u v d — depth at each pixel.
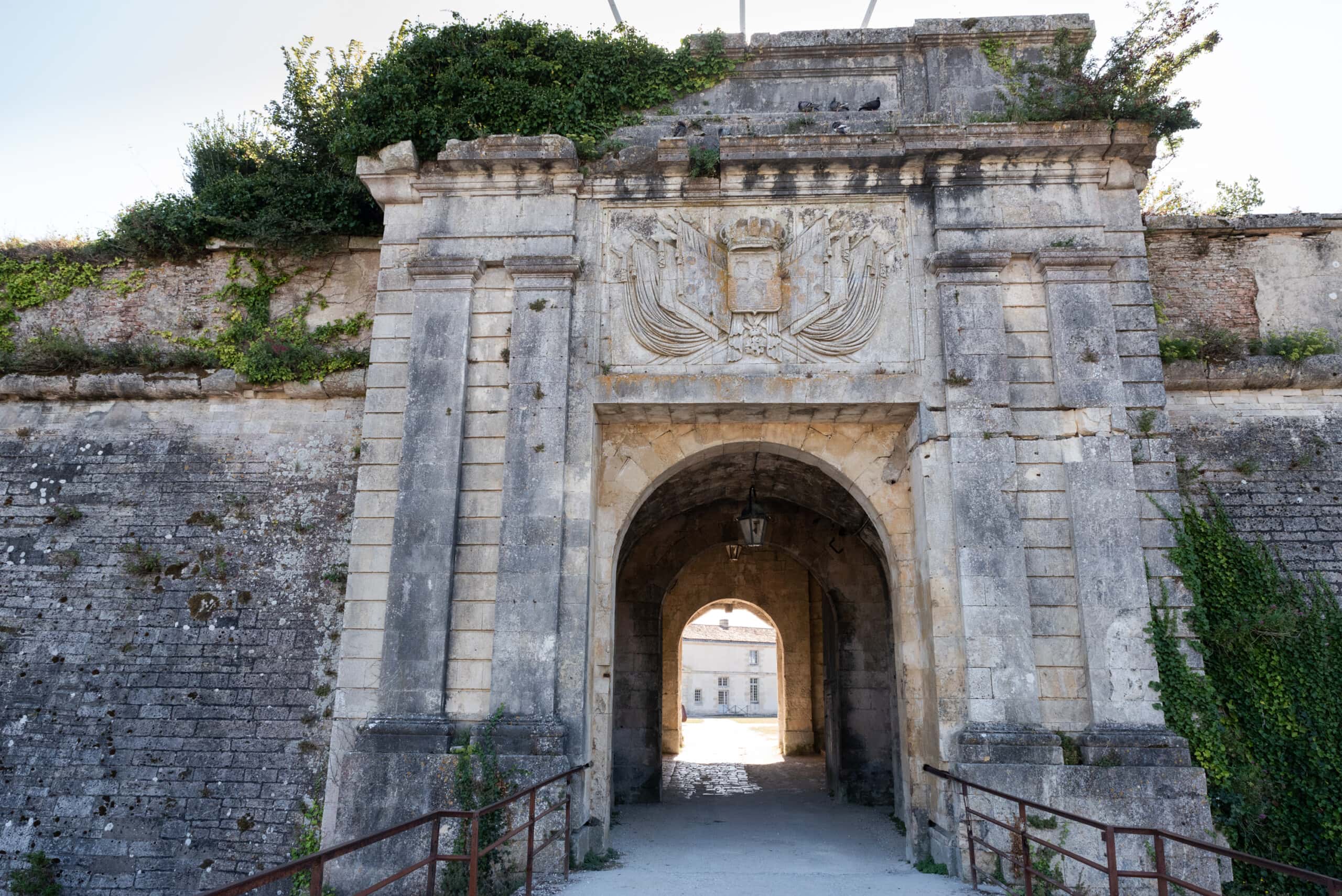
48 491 12.80
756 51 12.34
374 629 10.40
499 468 10.76
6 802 11.37
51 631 12.09
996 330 10.82
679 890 8.87
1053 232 11.19
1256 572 11.63
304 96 15.20
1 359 13.20
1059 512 10.40
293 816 11.00
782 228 11.51
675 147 11.43
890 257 11.37
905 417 11.37
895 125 11.91
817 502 14.88
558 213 11.55
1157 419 10.65
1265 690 10.96
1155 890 9.07
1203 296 13.20
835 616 16.31
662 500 14.11
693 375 11.05
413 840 9.40
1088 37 12.02
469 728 9.97
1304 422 12.64
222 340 13.24
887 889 9.02
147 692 11.73
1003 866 9.21
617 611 16.44
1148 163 11.46
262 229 13.17
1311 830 10.36
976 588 10.08
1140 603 9.99
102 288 13.80
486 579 10.45
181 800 11.22
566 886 9.01
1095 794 9.34
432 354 11.05
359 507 10.78
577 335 11.17
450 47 12.34
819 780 18.55
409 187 11.83
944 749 9.87
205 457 12.82
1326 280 13.24
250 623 11.95
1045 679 9.96
